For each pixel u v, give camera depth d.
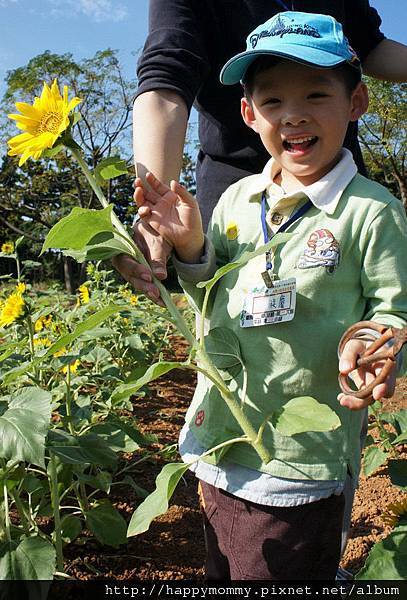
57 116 1.45
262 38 1.54
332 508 1.49
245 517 1.49
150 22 1.92
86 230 1.34
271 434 1.46
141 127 1.73
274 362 1.49
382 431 2.91
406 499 1.65
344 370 1.20
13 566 1.61
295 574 1.46
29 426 1.51
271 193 1.65
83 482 2.39
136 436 2.39
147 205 1.53
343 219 1.48
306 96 1.46
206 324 1.77
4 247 3.79
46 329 3.66
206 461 1.48
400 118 19.73
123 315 4.81
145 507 1.23
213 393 1.56
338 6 2.10
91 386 4.42
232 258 1.68
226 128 2.10
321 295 1.47
